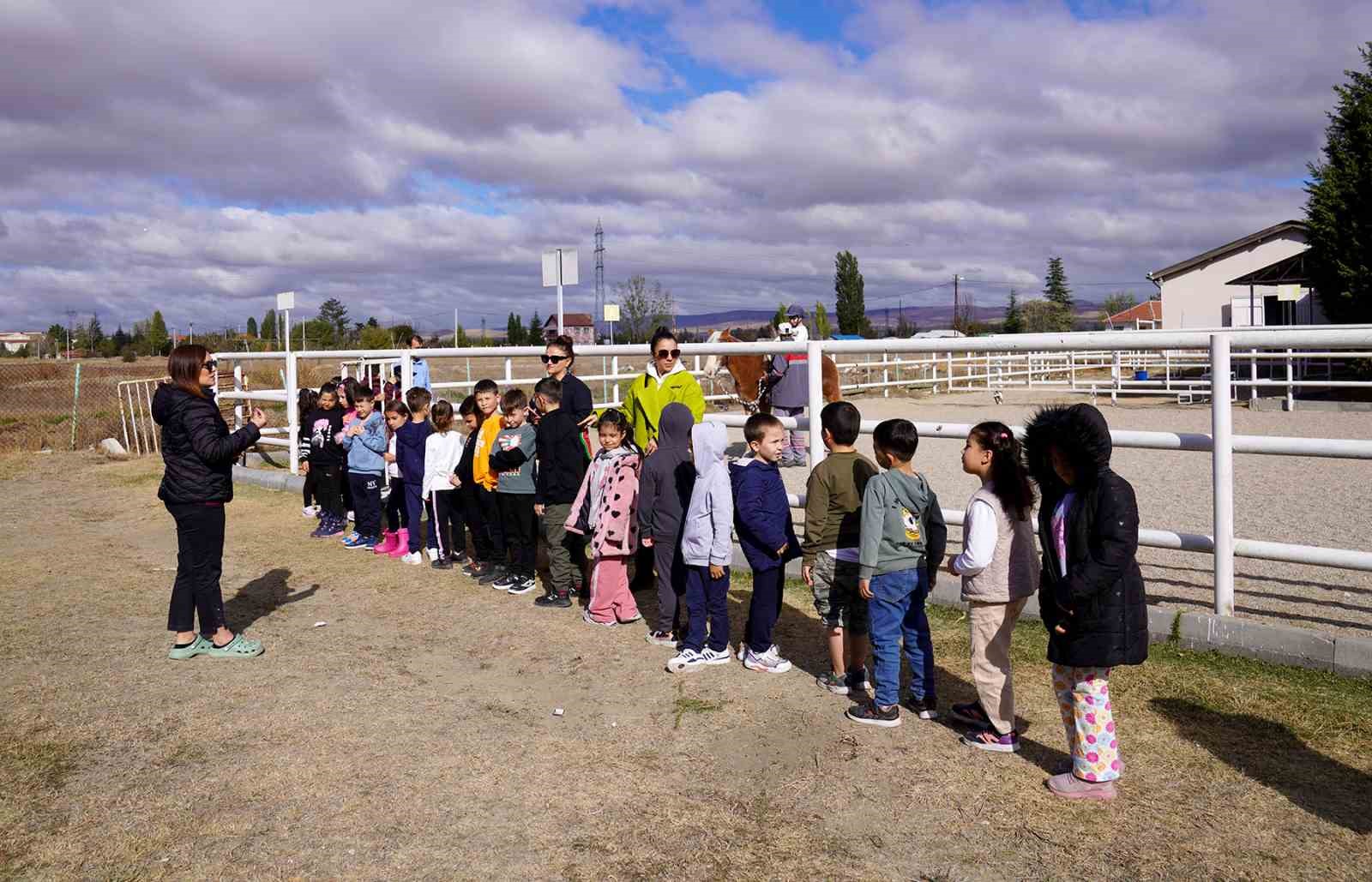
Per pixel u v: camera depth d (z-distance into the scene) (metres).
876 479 3.90
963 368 28.16
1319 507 7.49
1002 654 3.62
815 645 5.07
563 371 6.23
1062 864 2.84
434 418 7.02
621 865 2.88
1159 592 5.36
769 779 3.46
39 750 3.76
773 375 10.87
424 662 4.89
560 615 5.79
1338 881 2.70
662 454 5.12
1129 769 3.42
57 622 5.66
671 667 4.67
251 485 11.04
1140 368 19.94
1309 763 3.40
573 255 9.54
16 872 2.85
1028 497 3.59
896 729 3.92
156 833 3.09
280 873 2.85
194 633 5.02
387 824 3.15
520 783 3.45
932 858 2.89
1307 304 26.02
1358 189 20.95
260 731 3.96
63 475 12.07
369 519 7.88
